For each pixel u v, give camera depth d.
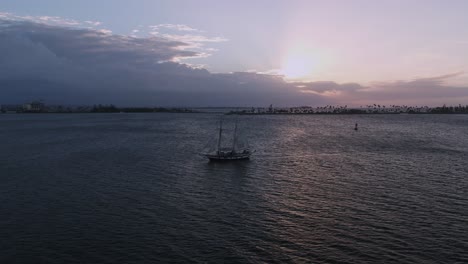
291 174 76.38
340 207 52.53
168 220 47.50
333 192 60.75
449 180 69.44
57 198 57.16
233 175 75.81
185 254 38.34
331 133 181.88
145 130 198.00
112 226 45.47
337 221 46.97
